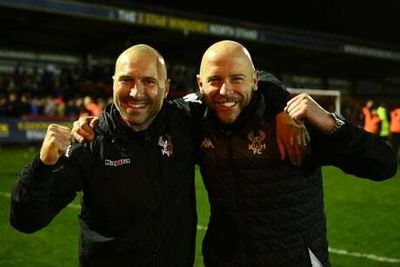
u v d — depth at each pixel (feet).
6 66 67.92
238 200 6.89
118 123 6.68
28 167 6.14
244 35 69.62
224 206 6.99
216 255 7.14
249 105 6.77
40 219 6.27
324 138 6.46
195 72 84.02
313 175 7.06
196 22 64.69
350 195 27.73
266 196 6.80
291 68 96.27
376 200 26.16
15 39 68.18
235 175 6.89
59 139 5.98
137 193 6.59
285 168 6.79
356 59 91.76
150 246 6.62
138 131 6.73
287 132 6.50
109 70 73.31
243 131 6.79
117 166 6.64
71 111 54.34
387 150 6.61
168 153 6.85
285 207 6.80
